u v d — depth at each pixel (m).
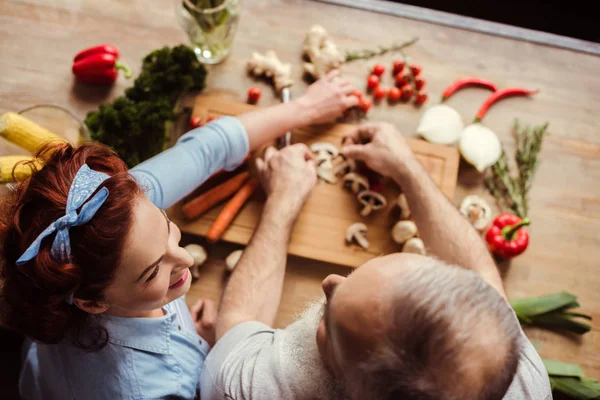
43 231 0.62
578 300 1.26
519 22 1.96
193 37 1.29
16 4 1.34
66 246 0.61
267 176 1.24
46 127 1.16
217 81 1.36
